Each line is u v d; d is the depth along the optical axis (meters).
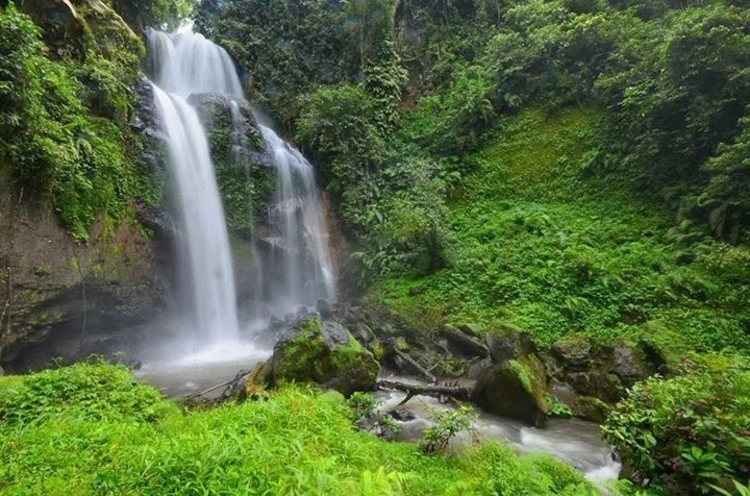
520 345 9.05
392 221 14.75
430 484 3.84
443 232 13.33
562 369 8.73
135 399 5.43
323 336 7.87
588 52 16.55
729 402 3.48
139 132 11.55
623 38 15.66
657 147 12.15
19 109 7.21
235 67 20.12
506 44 18.34
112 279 9.57
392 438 6.04
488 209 15.46
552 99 16.97
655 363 7.92
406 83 21.56
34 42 7.26
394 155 18.11
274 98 20.00
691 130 11.41
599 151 14.48
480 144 17.59
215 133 14.24
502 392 7.16
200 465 3.02
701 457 3.14
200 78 18.11
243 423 4.20
